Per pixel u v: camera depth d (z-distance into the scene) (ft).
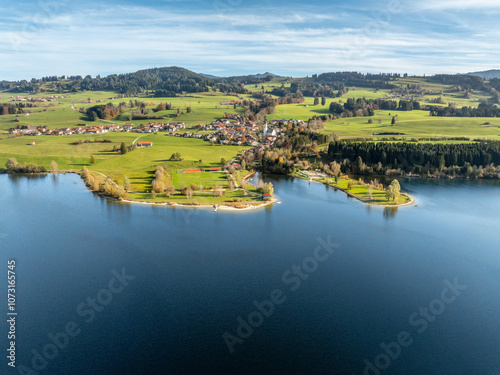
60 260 382.22
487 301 320.29
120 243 423.23
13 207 542.98
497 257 402.31
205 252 402.72
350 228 477.36
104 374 237.25
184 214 516.32
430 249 419.74
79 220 491.31
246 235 449.06
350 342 268.62
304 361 250.78
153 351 258.16
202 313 298.15
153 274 355.97
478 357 256.93
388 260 391.86
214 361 249.34
